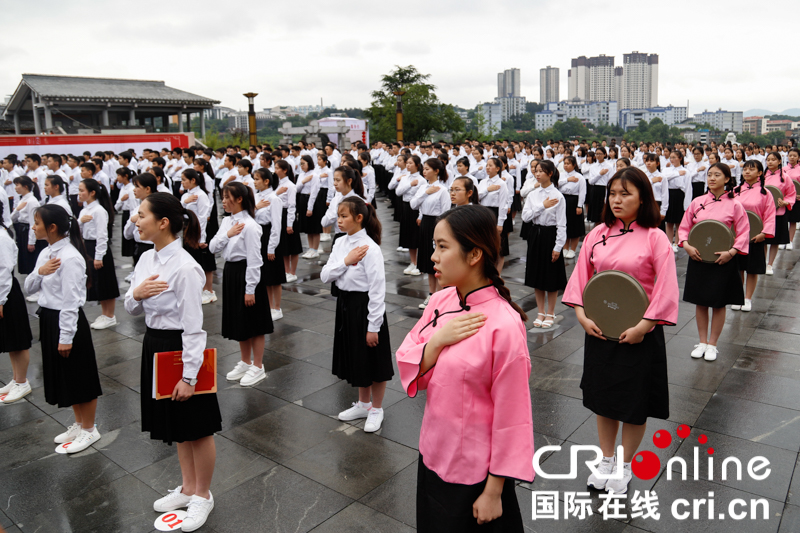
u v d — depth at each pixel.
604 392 3.00
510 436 1.78
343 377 3.94
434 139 42.34
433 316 2.05
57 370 3.66
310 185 9.27
